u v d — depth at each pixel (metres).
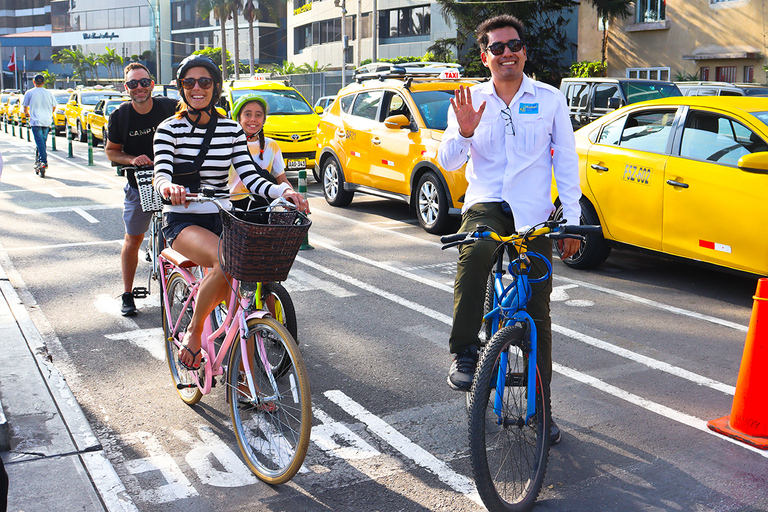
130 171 5.94
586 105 17.92
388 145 10.88
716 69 26.78
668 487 3.69
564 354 5.55
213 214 4.25
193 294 4.37
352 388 4.91
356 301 6.91
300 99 16.88
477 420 3.23
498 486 3.42
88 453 3.89
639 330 6.10
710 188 6.75
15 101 35.78
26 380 4.70
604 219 7.85
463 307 3.61
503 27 3.71
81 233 9.88
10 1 113.69
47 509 3.35
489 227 3.55
